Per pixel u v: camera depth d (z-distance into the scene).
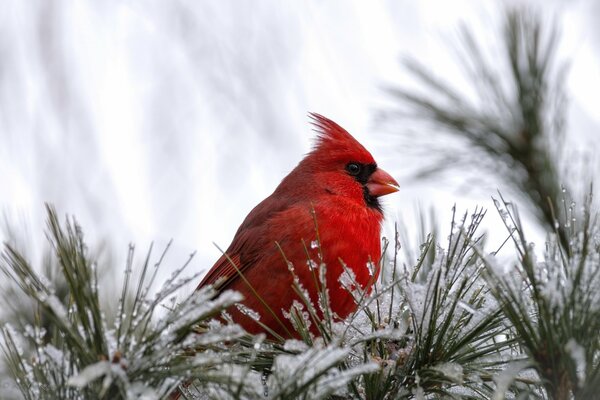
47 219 7.64
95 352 4.70
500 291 4.95
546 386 4.88
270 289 8.22
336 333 5.79
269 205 9.02
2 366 5.99
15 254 4.81
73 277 4.73
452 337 5.56
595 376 4.68
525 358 5.21
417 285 5.61
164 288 4.84
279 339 6.12
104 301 7.24
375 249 8.75
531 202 8.09
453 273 5.55
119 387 4.60
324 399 5.55
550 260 4.80
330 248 8.35
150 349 4.75
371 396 5.65
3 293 6.82
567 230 5.27
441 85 8.74
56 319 4.67
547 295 4.69
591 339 4.70
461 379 5.20
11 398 5.23
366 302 5.68
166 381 4.88
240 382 4.75
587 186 7.27
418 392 5.19
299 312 6.03
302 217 8.46
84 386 4.76
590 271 4.69
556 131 8.33
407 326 5.90
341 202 8.84
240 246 8.65
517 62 8.43
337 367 5.58
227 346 6.02
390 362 5.65
